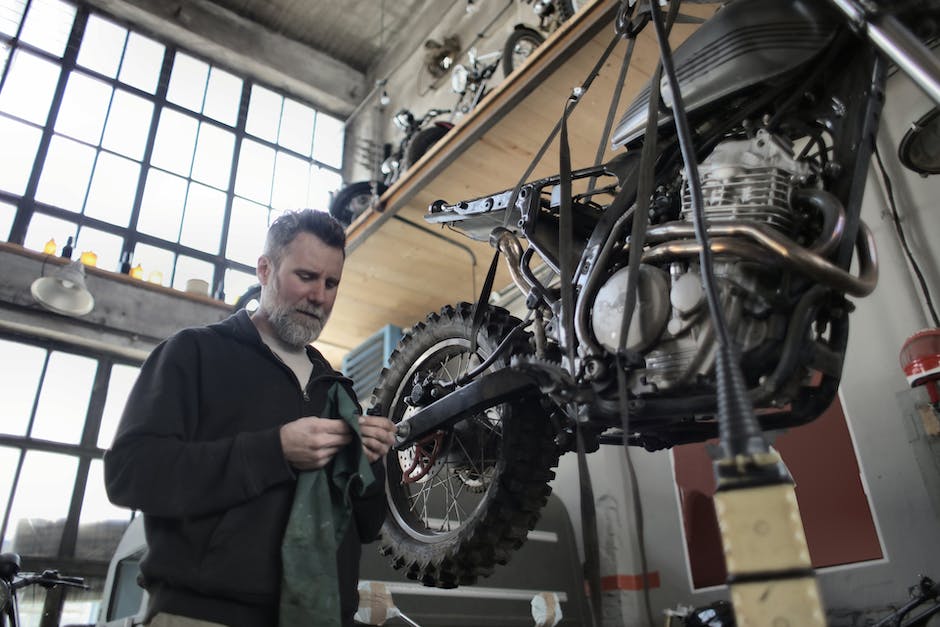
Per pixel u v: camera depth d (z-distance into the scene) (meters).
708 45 1.26
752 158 1.18
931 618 1.90
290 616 0.93
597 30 2.44
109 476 0.98
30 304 5.38
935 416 2.21
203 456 0.98
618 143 1.41
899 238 2.43
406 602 2.64
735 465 0.55
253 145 7.18
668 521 3.06
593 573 0.79
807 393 1.16
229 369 1.12
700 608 2.51
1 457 5.28
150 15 6.88
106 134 6.52
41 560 5.15
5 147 6.07
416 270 4.00
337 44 7.63
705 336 1.08
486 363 1.56
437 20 6.66
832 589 2.38
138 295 5.84
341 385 1.18
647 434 1.46
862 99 1.15
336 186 7.37
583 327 1.21
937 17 1.05
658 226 1.16
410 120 5.18
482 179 3.25
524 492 1.47
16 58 6.36
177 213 6.60
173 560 0.96
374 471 1.21
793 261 1.02
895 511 2.28
